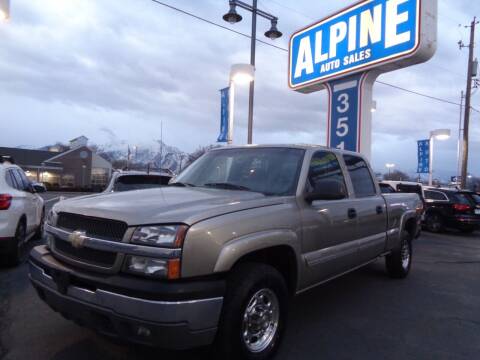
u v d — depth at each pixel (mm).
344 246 4543
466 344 4078
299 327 4367
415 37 9492
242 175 4320
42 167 57438
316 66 12242
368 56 10594
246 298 3055
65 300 3037
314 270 4004
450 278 7043
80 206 3299
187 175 4797
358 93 11125
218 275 2930
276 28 13828
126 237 2855
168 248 2742
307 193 3992
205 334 2795
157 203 3225
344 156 5141
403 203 6430
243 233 3115
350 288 6066
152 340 2695
